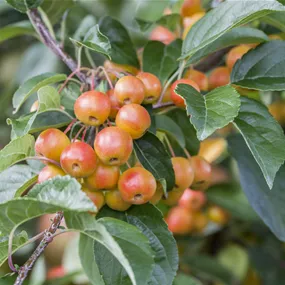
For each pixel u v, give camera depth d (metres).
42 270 0.98
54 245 1.08
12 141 0.71
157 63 0.84
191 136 0.86
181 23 0.90
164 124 0.84
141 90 0.73
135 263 0.67
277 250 1.08
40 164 0.77
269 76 0.79
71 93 0.79
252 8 0.74
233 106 0.70
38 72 1.05
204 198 1.03
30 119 0.72
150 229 0.73
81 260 0.79
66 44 0.91
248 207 1.03
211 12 0.77
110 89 0.76
